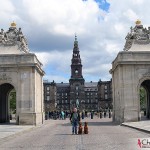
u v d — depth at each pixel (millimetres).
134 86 71188
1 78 70500
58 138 38969
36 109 71938
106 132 46750
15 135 43344
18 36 73000
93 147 28859
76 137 39812
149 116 84062
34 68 70312
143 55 71312
